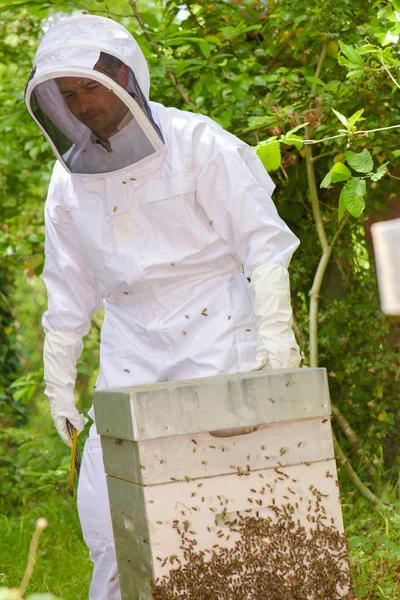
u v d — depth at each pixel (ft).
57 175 11.41
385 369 18.20
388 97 15.78
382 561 12.67
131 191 10.46
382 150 16.74
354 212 11.84
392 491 17.30
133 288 10.73
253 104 17.03
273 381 7.93
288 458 8.07
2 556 17.58
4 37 21.45
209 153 10.41
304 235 18.48
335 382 19.03
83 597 14.42
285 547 8.04
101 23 10.09
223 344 10.35
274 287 9.94
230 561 7.89
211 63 16.62
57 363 11.88
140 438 7.59
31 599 4.85
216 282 10.66
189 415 7.70
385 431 18.35
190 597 7.80
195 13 18.48
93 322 23.17
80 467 11.88
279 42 17.97
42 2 16.74
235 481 7.94
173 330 10.50
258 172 10.87
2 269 26.40
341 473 18.47
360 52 13.42
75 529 19.25
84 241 10.93
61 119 10.12
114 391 8.07
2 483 23.17
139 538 7.98
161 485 7.74
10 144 22.39
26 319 30.45
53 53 9.71
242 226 10.25
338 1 15.72
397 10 13.35
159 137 10.14
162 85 17.63
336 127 15.99
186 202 10.42
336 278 18.89
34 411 28.55
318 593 8.11
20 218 23.76
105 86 9.65
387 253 4.19
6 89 20.07
